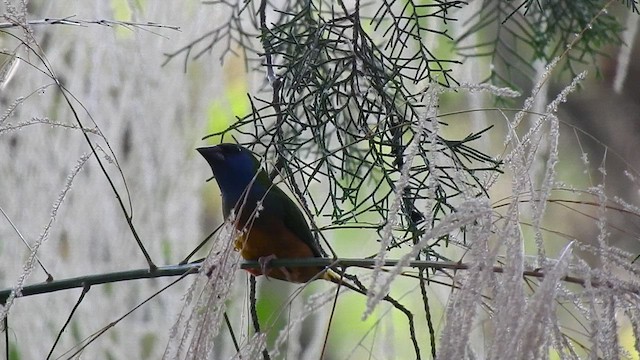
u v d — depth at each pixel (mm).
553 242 12500
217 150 8641
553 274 4773
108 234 10984
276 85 8164
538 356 4648
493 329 4910
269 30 8414
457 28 11117
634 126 13602
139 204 11047
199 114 11266
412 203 7266
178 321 5293
